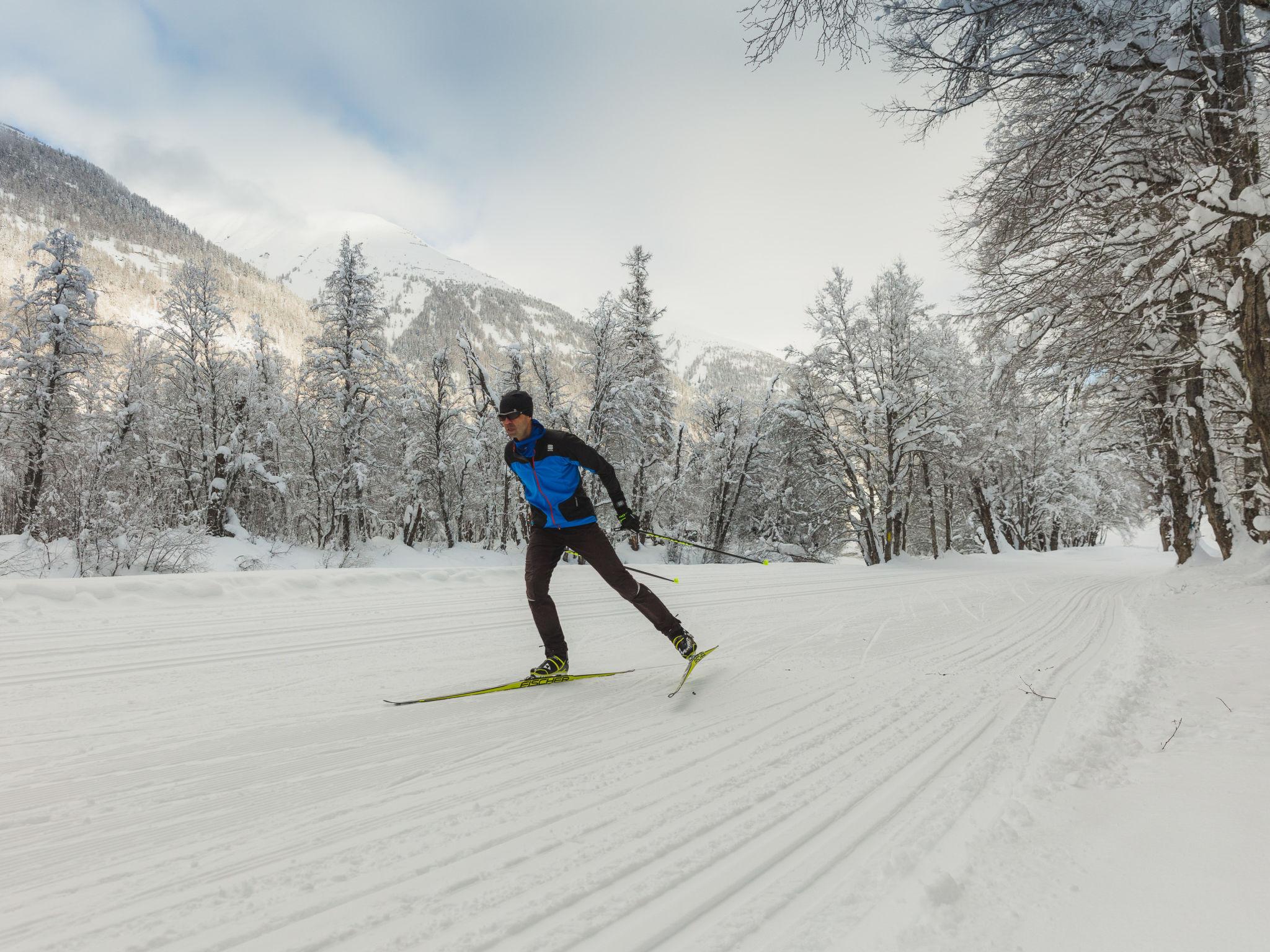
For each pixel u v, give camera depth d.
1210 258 7.30
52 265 24.02
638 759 2.41
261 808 1.97
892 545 24.84
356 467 28.08
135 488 15.74
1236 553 10.80
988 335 9.53
